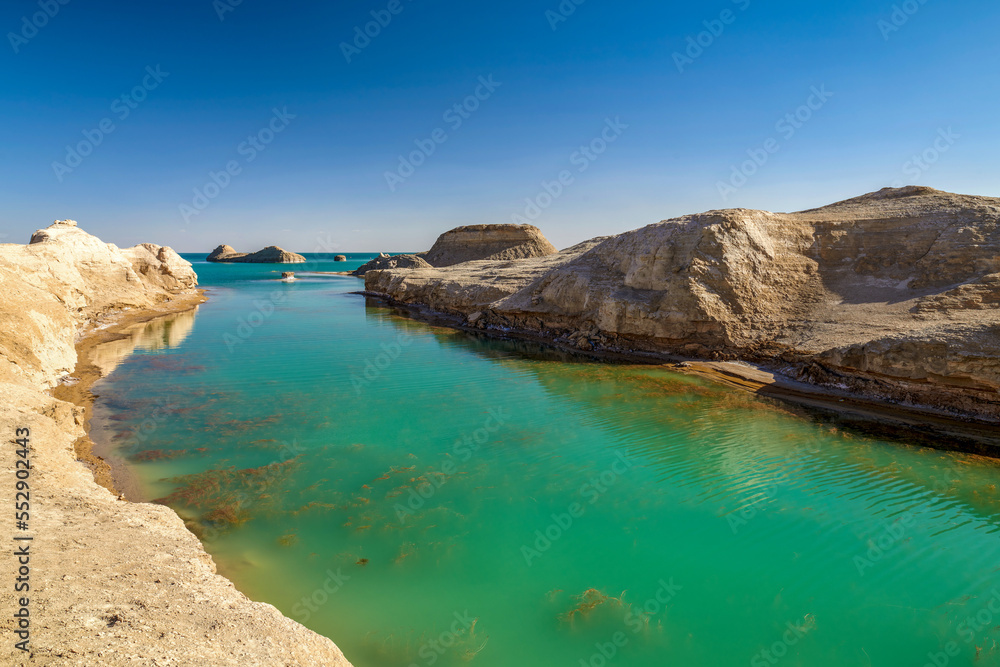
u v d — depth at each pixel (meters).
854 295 27.88
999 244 24.86
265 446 16.98
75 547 8.46
